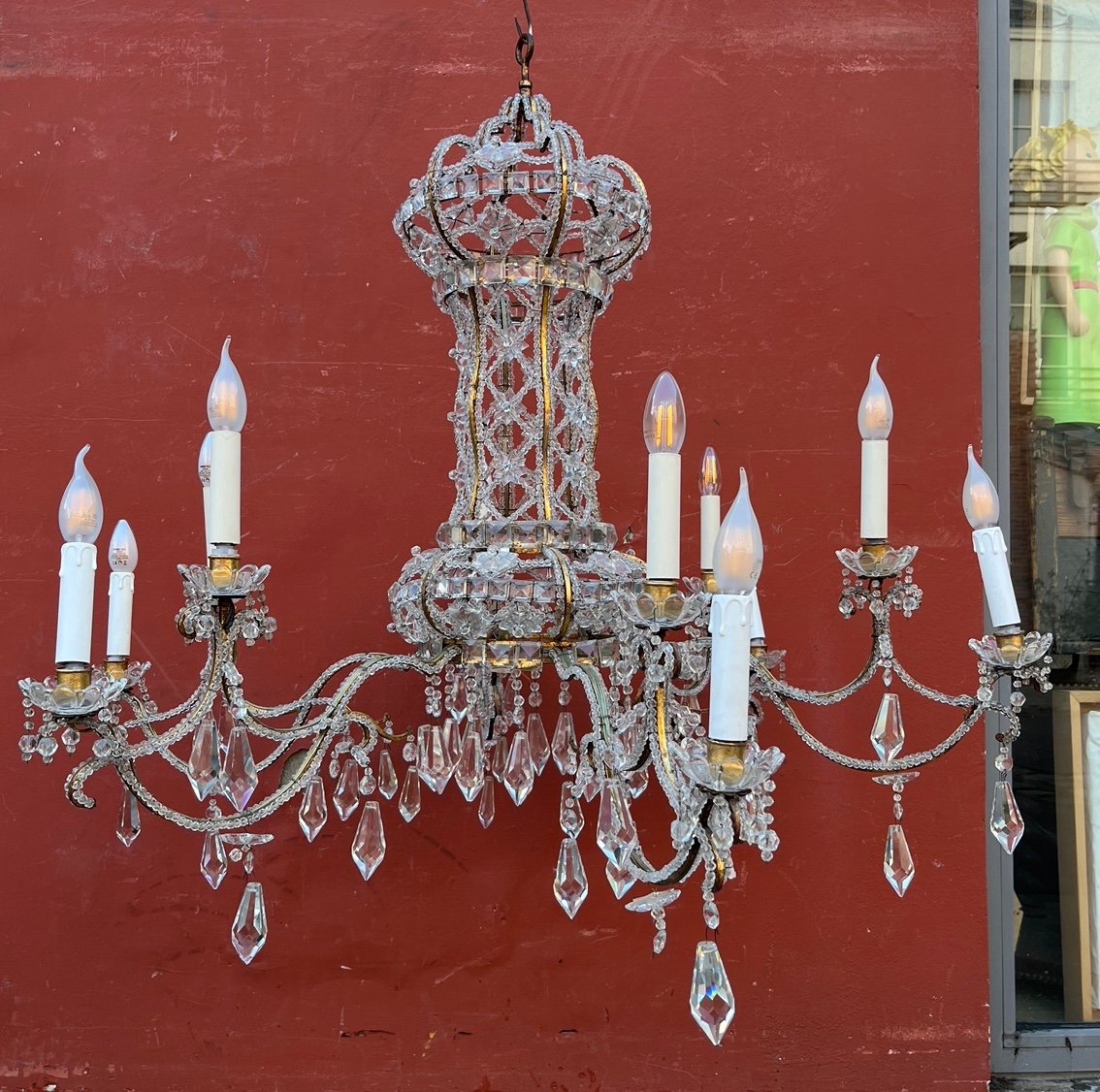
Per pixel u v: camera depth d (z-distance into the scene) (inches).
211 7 69.6
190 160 69.1
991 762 70.2
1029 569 74.2
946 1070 66.7
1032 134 75.3
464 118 69.3
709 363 69.1
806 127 70.4
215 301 68.6
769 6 70.9
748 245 69.9
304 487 68.0
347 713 40.3
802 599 68.2
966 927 67.5
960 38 71.2
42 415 67.7
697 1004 28.7
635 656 37.3
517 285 43.3
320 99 69.4
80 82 69.1
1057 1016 71.9
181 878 66.2
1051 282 75.0
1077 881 72.2
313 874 66.5
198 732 42.3
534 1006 66.4
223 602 36.5
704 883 28.2
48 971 65.6
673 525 32.8
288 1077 65.6
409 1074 65.8
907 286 70.1
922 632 68.5
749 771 28.1
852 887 67.4
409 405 68.6
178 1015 65.7
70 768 66.3
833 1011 66.9
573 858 44.7
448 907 66.7
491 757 55.1
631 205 44.2
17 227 68.4
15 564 66.9
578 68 70.0
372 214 69.1
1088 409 74.9
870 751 67.9
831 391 69.3
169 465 67.7
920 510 69.1
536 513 44.6
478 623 39.0
